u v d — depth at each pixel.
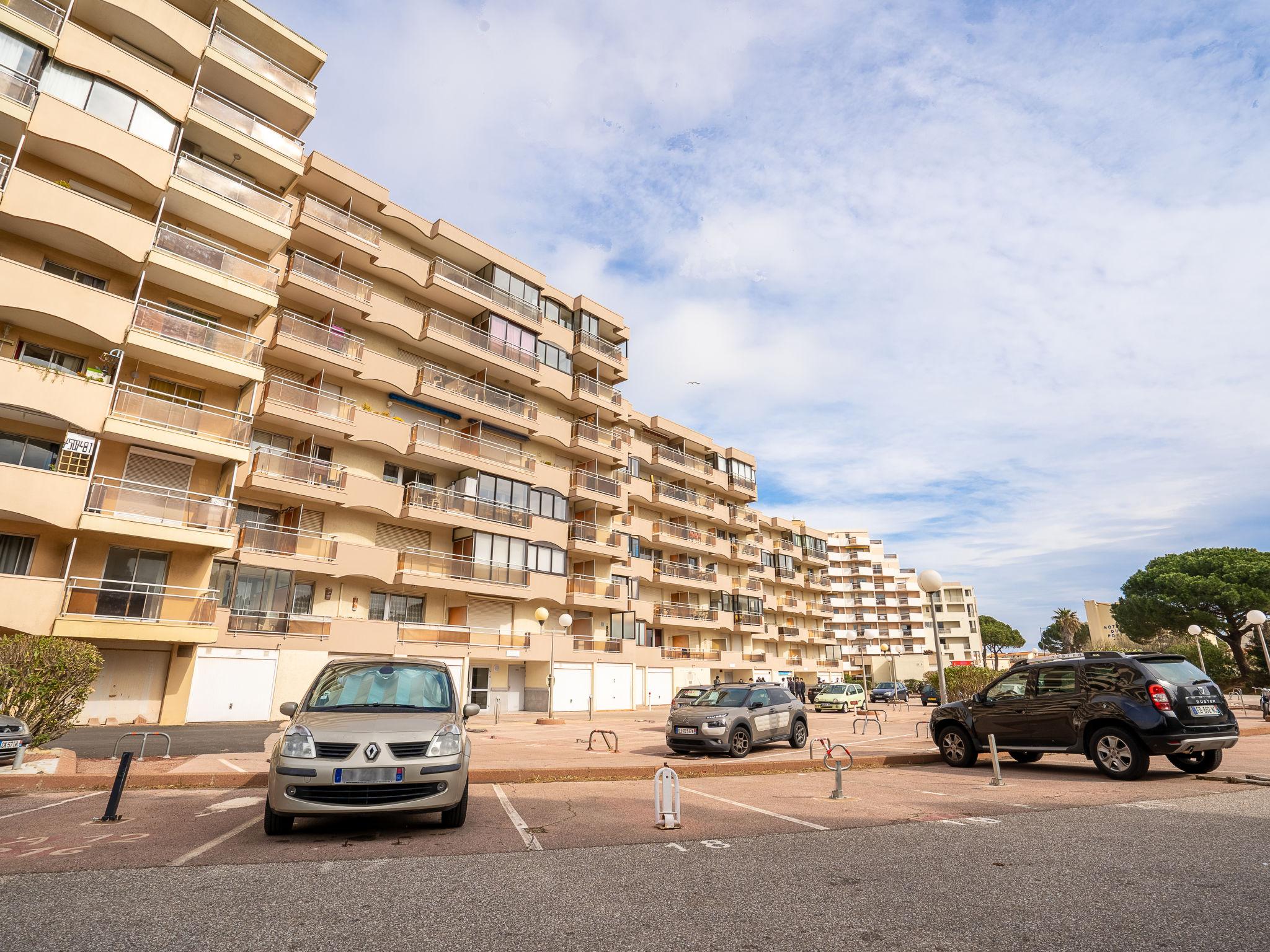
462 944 3.60
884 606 96.06
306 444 26.86
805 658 64.62
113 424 19.12
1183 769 10.01
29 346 18.88
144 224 20.12
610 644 39.00
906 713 34.34
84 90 19.30
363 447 28.88
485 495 32.19
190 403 22.12
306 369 27.38
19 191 17.78
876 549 98.69
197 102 22.44
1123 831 6.10
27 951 3.46
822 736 18.53
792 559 64.50
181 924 3.87
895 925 3.85
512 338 35.28
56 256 19.56
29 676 10.71
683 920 3.97
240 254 22.73
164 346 20.30
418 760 6.24
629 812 7.57
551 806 7.93
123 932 3.74
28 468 17.48
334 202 29.55
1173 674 9.59
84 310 18.72
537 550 34.38
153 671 20.83
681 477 51.81
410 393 30.08
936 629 13.08
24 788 8.77
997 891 4.44
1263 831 5.95
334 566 25.89
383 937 3.69
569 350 40.09
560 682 35.19
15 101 17.91
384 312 29.44
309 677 24.30
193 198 21.52
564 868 5.14
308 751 6.16
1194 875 4.66
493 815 7.38
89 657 11.40
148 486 20.84
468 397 32.47
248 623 23.31
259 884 4.68
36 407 17.66
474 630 31.30
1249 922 3.72
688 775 10.84
